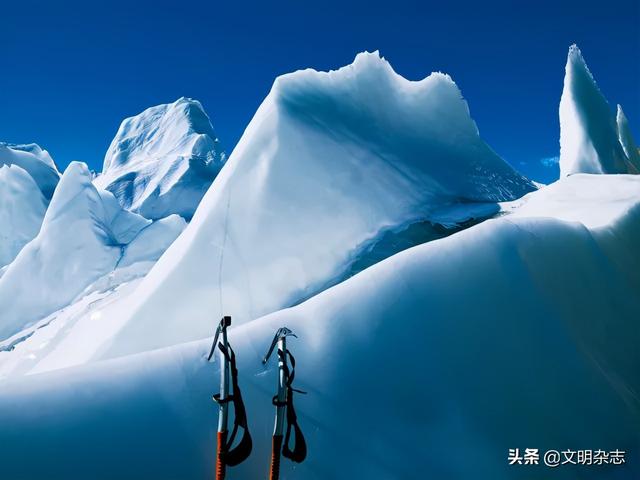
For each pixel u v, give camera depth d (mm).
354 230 5965
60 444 2727
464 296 3891
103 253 11070
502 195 8414
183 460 2848
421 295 3816
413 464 3088
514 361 3701
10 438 2684
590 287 4629
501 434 3348
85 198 11625
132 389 3037
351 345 3508
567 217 5969
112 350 4789
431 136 8375
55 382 2979
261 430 3047
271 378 3248
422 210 6695
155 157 35594
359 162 6629
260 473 2922
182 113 37875
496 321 3846
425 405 3340
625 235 5566
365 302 3719
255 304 5164
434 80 9016
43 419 2797
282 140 6078
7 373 6344
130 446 2812
